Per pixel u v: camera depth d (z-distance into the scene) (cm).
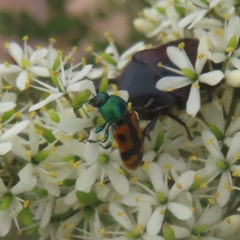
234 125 19
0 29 30
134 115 18
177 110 19
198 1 20
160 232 19
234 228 18
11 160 19
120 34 29
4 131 19
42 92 20
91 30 30
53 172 18
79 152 18
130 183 19
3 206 18
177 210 18
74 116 18
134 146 18
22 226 22
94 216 19
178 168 19
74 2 30
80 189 18
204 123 19
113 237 19
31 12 30
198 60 18
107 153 18
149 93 18
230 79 18
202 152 19
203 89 19
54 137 18
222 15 20
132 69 19
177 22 21
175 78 18
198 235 18
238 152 19
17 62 20
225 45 19
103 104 18
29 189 18
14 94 20
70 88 18
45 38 30
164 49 19
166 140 19
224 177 19
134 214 19
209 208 19
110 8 30
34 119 19
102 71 21
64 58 21
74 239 19
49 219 19
